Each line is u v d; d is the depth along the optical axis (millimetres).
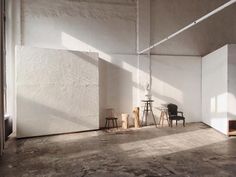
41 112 6473
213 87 7570
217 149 5129
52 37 7324
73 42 7504
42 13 7230
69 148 5254
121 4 7957
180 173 3758
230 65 6598
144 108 8141
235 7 8938
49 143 5719
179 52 8555
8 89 6781
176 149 5141
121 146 5402
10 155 4762
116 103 7887
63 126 6773
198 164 4172
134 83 8086
